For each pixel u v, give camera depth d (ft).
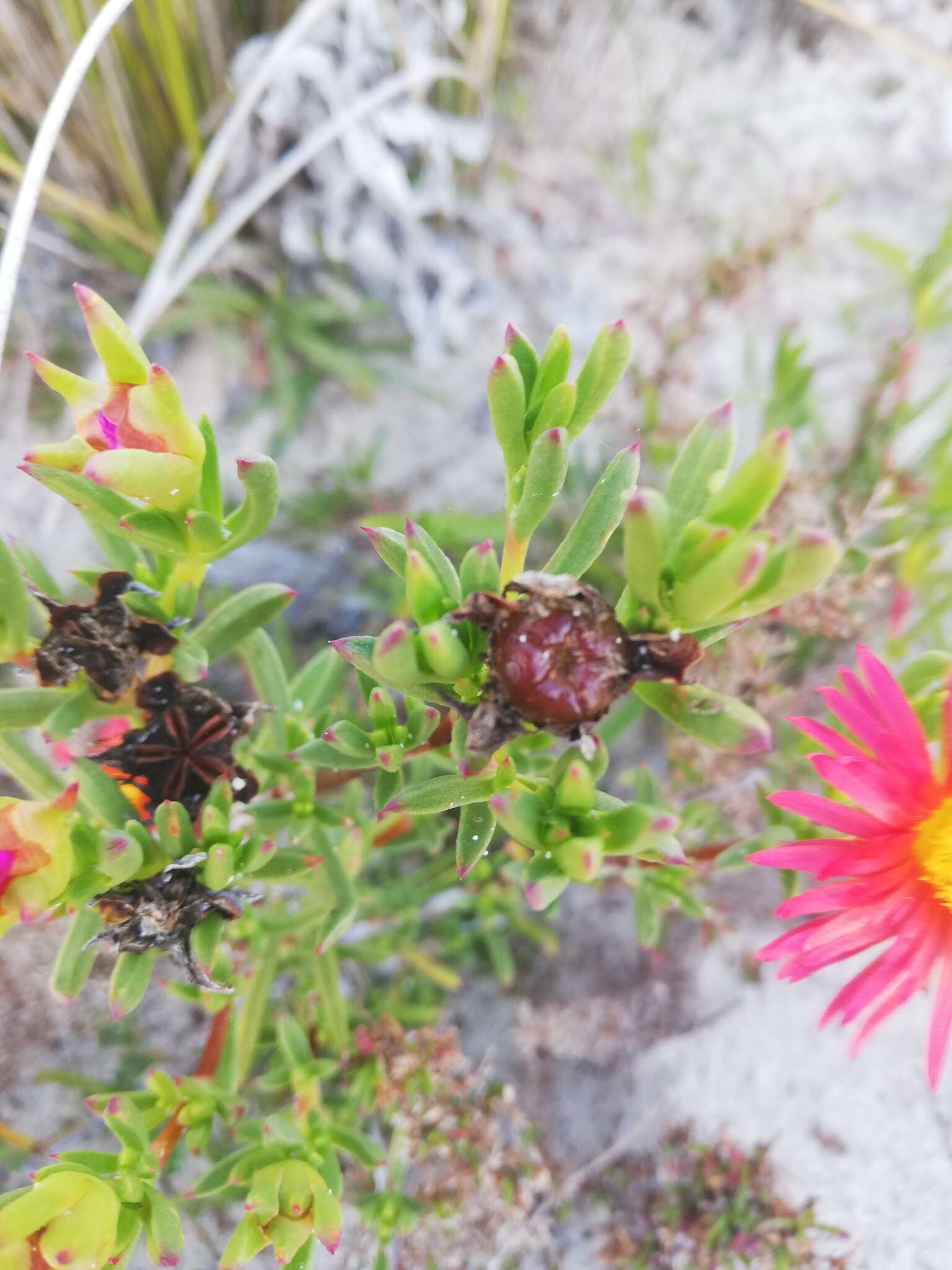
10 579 0.33
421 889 0.68
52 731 0.35
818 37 0.98
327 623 0.76
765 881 0.76
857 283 0.92
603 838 0.28
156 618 0.37
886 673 0.34
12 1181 0.64
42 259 0.82
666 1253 0.66
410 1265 0.65
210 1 0.76
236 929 0.49
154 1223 0.36
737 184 0.95
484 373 0.89
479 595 0.26
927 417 0.86
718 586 0.24
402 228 0.85
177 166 0.83
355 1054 0.60
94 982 0.67
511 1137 0.68
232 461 0.83
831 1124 0.71
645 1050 0.73
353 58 0.80
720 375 0.89
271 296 0.84
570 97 0.93
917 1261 0.68
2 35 0.71
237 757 0.45
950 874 0.34
